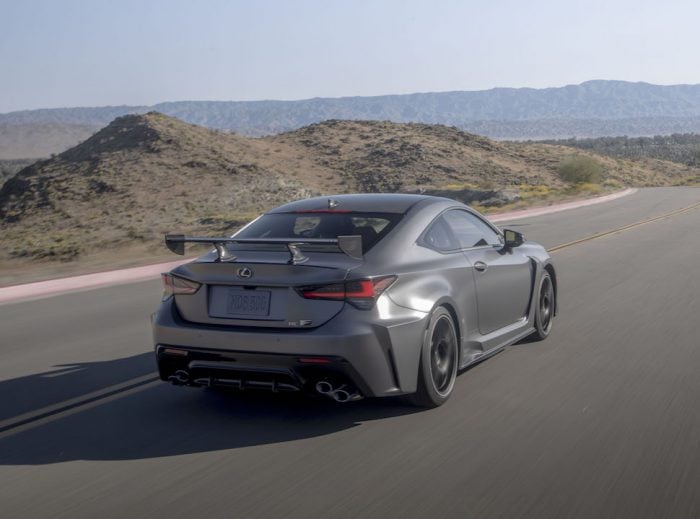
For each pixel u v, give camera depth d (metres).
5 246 42.00
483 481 4.51
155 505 4.26
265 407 6.07
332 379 5.28
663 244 19.08
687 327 9.08
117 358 8.19
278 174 89.94
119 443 5.33
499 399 6.20
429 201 6.57
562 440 5.22
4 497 4.42
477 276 6.53
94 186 80.44
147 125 99.94
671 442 5.16
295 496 4.33
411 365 5.55
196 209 71.81
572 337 8.55
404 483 4.49
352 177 106.44
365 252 5.63
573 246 18.92
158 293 13.51
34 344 9.20
